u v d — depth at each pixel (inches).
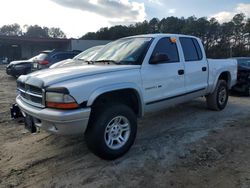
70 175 146.9
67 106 138.7
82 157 167.2
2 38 1526.8
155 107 190.2
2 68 992.2
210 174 144.6
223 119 239.1
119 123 161.8
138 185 135.8
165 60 181.6
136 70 173.3
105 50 212.5
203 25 2549.2
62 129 140.8
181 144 183.2
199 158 162.9
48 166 157.6
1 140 197.8
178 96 207.2
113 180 140.7
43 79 150.8
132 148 177.8
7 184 140.1
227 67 270.5
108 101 162.4
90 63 197.2
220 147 177.6
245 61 381.1
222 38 2544.3
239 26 2564.0
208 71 242.1
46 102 144.5
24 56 1642.5
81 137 197.3
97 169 152.0
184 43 220.2
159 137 196.9
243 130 209.8
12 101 333.4
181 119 239.5
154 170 149.6
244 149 174.4
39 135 205.8
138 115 180.2
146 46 188.2
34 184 139.9
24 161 164.1
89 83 146.9
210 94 259.0
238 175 142.6
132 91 171.3
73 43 1604.3
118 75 162.2
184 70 210.7
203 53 239.6
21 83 171.2
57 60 540.7
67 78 148.4
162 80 189.8
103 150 153.3
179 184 135.9
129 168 152.1
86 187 135.6
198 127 217.5
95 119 151.6
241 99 341.4
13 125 231.3
